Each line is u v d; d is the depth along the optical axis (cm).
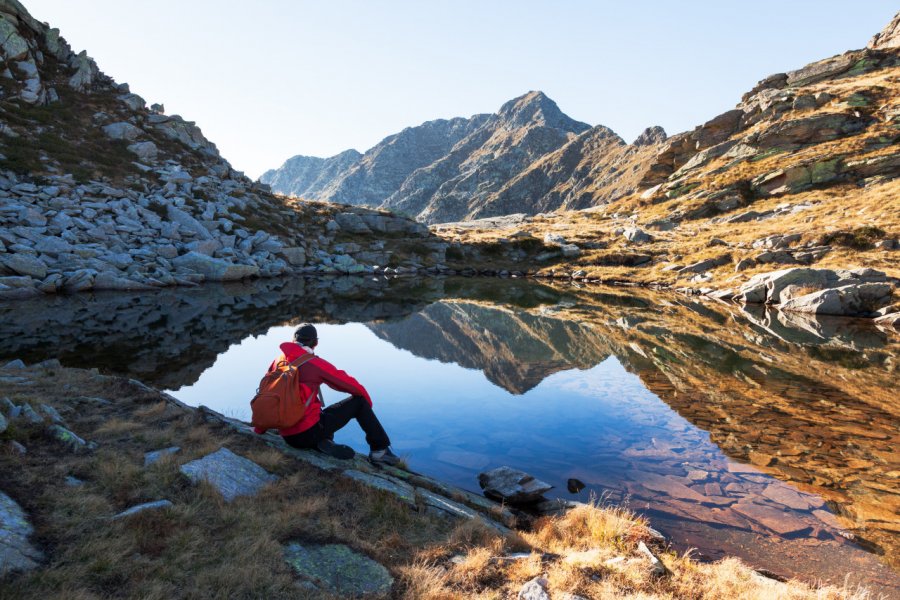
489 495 587
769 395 1023
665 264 4403
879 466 666
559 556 416
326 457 584
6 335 1420
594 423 849
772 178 6612
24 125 3938
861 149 6359
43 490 420
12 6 4684
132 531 375
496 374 1219
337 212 5769
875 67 8962
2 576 295
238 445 586
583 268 4816
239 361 1227
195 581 329
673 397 1011
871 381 1140
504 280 4512
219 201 4503
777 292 2753
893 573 433
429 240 5850
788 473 646
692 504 561
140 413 667
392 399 1001
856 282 2567
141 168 4281
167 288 2975
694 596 359
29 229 2873
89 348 1291
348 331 1812
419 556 400
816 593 373
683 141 9631
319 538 411
